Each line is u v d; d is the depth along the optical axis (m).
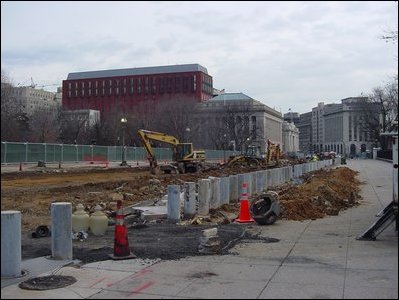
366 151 142.62
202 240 9.14
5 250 7.38
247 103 120.19
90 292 6.60
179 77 137.38
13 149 49.41
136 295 6.43
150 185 24.89
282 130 177.38
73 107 135.25
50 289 6.75
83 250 9.38
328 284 6.71
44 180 32.25
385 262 7.92
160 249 9.33
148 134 41.66
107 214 13.93
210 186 15.00
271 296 6.23
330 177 27.84
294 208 13.89
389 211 9.88
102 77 143.25
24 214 14.77
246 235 10.89
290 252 8.97
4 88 68.19
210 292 6.49
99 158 65.00
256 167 50.25
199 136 107.06
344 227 11.74
